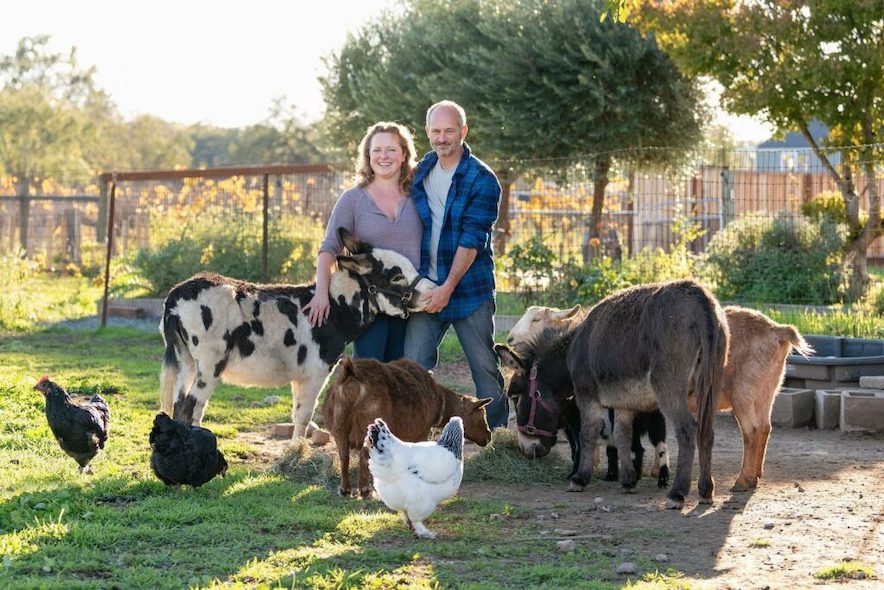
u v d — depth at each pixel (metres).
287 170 21.86
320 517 6.55
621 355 7.44
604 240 22.75
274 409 11.16
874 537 6.38
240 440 9.70
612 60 23.52
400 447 6.14
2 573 5.32
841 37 19.09
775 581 5.47
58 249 28.86
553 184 27.02
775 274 18.95
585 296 17.19
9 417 9.76
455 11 25.39
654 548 6.15
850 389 11.34
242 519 6.58
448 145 8.34
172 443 7.12
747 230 19.98
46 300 21.89
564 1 23.78
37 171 44.91
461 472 6.41
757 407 8.00
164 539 6.08
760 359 7.92
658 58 23.69
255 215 21.27
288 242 20.62
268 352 8.49
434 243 8.54
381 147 8.45
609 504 7.34
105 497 7.03
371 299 8.55
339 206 8.60
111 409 10.55
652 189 27.91
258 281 20.31
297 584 5.28
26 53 52.56
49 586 5.09
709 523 6.75
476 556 5.96
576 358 7.87
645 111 24.08
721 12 19.62
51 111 46.62
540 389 8.40
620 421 7.85
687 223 20.92
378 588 5.27
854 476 8.33
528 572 5.59
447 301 8.38
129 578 5.29
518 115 23.39
